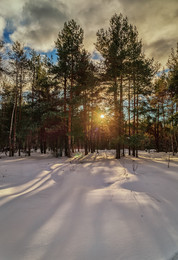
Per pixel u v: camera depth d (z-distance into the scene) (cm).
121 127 1302
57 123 1574
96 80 1404
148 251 184
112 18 1286
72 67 1414
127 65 1274
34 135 1802
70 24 1371
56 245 191
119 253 179
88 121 1902
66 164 966
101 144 3875
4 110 2447
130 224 241
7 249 184
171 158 1254
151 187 430
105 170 738
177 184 459
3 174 671
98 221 250
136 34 1363
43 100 1745
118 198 349
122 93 1383
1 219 259
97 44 1344
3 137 2309
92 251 182
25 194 399
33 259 168
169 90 1672
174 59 1573
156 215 271
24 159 1313
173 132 1656
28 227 233
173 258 175
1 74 1489
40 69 1839
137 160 1136
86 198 359
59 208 304
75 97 1402
